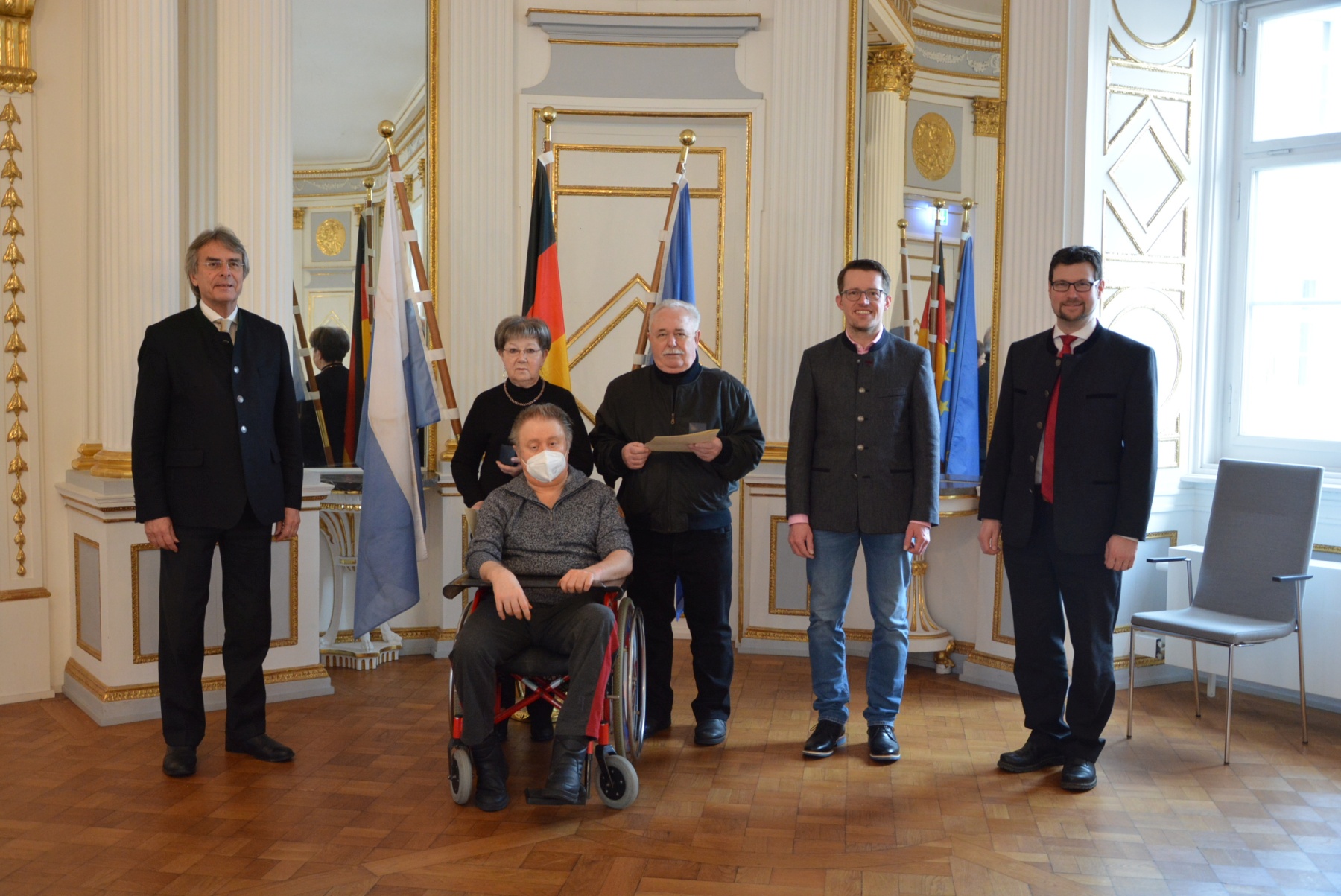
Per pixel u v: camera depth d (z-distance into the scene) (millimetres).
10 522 4191
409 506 4238
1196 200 4688
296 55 4812
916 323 4969
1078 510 3316
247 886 2625
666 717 3836
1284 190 4641
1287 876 2736
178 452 3357
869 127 4996
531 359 3615
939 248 4887
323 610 4996
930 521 3514
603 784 3127
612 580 3141
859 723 4023
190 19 4285
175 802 3160
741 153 5164
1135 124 4496
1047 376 3436
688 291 4633
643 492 3600
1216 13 4699
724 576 3717
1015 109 4508
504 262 5016
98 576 3961
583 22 5012
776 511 5039
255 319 3537
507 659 3143
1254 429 4727
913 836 2963
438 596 4977
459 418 4387
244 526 3477
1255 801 3260
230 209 4211
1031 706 3518
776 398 5062
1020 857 2834
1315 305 4547
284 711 4086
